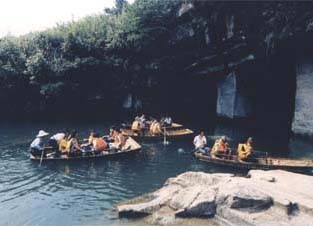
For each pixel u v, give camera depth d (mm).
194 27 31609
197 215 12648
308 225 11523
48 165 19422
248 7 26531
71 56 36875
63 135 21219
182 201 13008
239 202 12406
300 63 27016
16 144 24750
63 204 14328
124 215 13039
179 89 37469
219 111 35719
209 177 14125
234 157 19438
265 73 32062
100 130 30172
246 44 29141
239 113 34281
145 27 34344
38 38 38000
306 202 12336
